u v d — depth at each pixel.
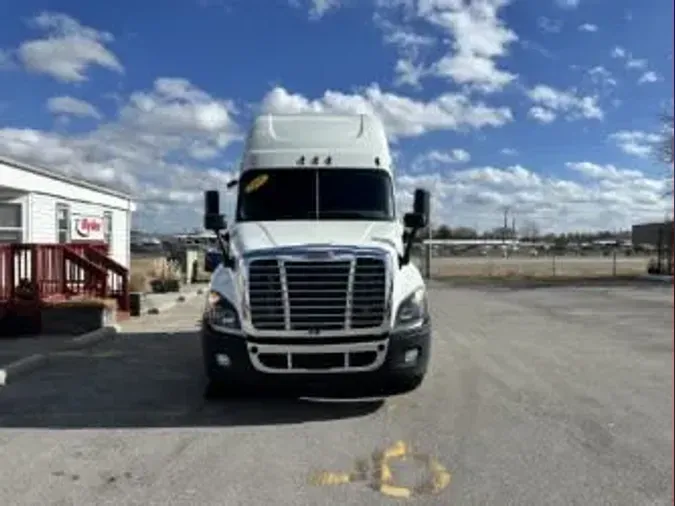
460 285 37.97
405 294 9.27
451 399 9.89
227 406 9.55
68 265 17.45
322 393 10.05
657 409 9.33
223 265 9.81
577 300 27.67
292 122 11.77
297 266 8.98
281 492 6.43
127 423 8.79
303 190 11.13
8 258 15.98
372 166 11.31
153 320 19.70
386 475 6.86
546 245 80.00
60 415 9.18
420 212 10.72
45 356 12.80
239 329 9.01
